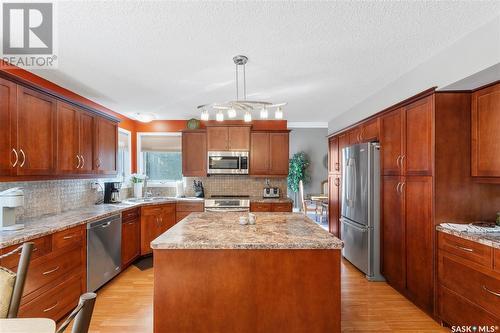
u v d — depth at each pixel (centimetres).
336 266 180
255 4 172
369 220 330
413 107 263
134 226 385
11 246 183
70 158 288
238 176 527
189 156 501
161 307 179
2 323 93
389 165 307
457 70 221
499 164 208
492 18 190
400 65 272
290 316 179
